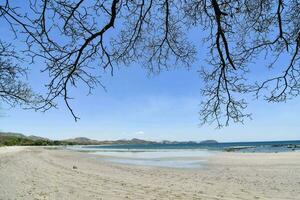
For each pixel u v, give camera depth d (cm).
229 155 4212
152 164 2972
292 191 1406
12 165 2447
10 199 1216
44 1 411
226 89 554
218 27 493
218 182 1697
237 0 519
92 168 2444
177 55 600
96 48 475
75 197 1262
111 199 1236
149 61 607
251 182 1684
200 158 3750
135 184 1594
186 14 569
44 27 415
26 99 510
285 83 547
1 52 468
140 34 572
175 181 1731
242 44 557
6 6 393
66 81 463
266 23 553
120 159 3841
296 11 549
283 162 2748
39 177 1792
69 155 4628
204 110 574
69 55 452
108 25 454
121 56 571
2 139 11462
